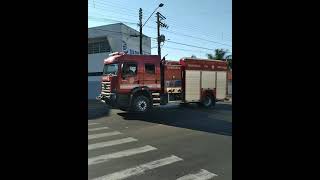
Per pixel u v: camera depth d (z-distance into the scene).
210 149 9.81
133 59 19.16
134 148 10.03
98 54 39.69
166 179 6.82
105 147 10.18
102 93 20.20
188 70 22.34
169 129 13.89
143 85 19.52
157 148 10.03
